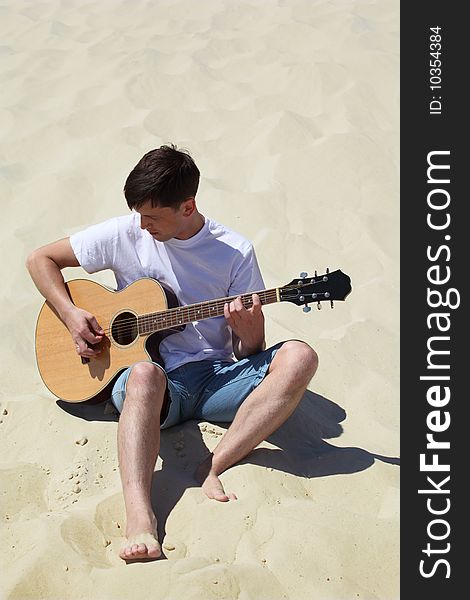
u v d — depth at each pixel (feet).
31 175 16.90
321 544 8.88
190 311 10.12
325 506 9.48
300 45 21.13
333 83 19.24
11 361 12.10
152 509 9.11
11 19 23.94
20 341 12.55
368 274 14.52
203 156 17.17
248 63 20.44
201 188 16.07
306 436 10.78
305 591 8.48
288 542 8.88
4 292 13.73
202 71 19.86
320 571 8.68
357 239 15.24
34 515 9.39
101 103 18.92
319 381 12.01
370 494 9.82
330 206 15.97
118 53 21.04
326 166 16.83
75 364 10.63
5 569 8.53
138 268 10.57
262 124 18.03
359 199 16.19
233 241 10.42
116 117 18.49
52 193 16.05
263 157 17.16
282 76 19.74
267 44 21.22
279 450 10.20
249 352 10.19
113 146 17.28
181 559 8.53
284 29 21.79
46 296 10.65
